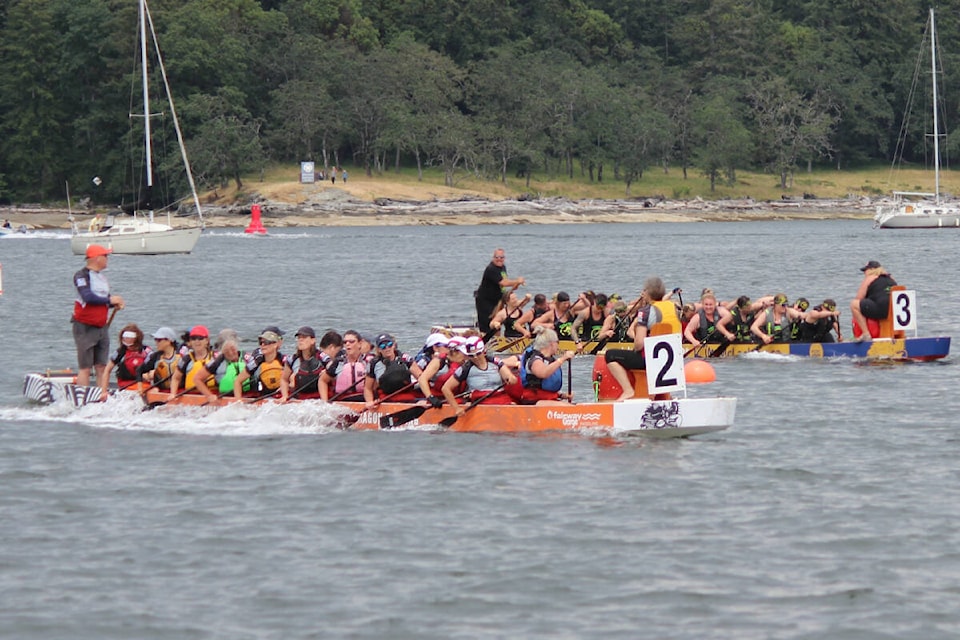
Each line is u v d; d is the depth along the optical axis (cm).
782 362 9606
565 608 4319
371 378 7169
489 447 6544
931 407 7669
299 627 4178
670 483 5819
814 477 5934
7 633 4159
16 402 7981
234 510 5447
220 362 7300
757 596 4412
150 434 6956
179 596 4453
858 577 4581
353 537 5062
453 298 16075
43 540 5062
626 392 6888
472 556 4825
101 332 7719
